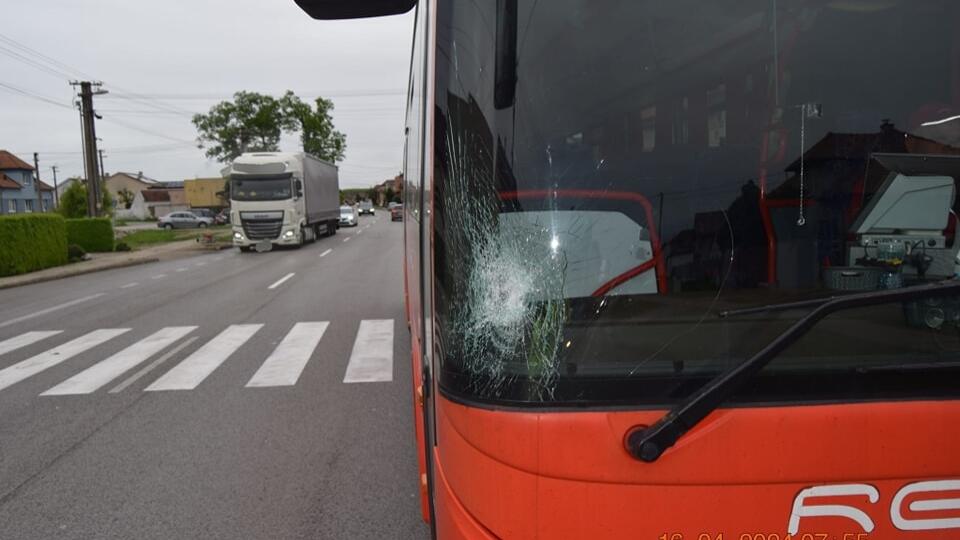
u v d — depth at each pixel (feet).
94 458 17.37
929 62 6.37
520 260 6.11
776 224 6.24
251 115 238.48
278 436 18.72
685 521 5.71
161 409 21.52
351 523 13.64
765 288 6.17
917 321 5.86
